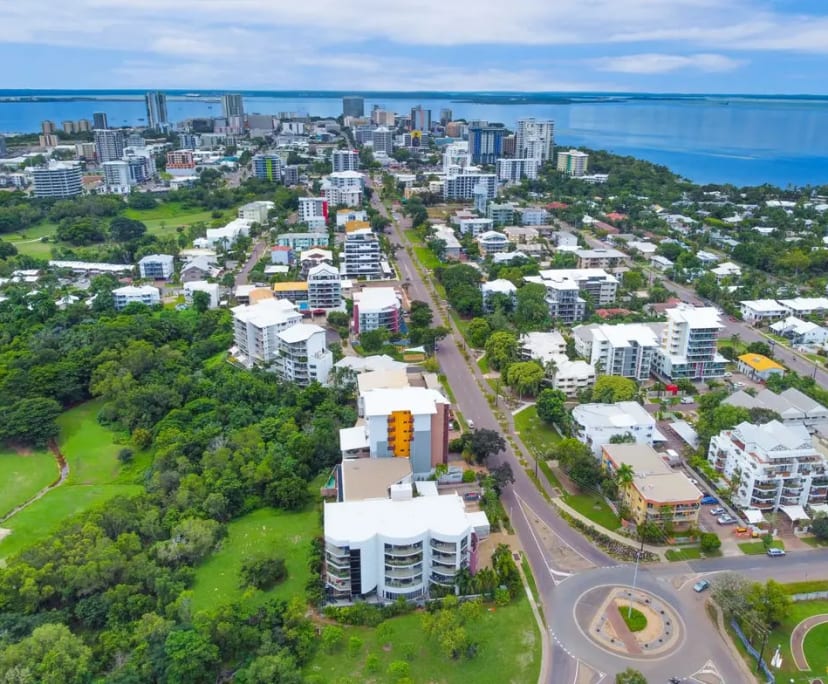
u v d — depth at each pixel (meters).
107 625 145.25
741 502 184.62
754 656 137.62
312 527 181.00
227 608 141.00
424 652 139.62
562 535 176.38
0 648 133.00
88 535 164.75
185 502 181.88
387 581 153.75
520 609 150.88
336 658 138.25
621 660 137.62
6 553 173.75
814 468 179.62
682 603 152.75
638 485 176.88
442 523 155.25
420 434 195.00
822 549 169.75
